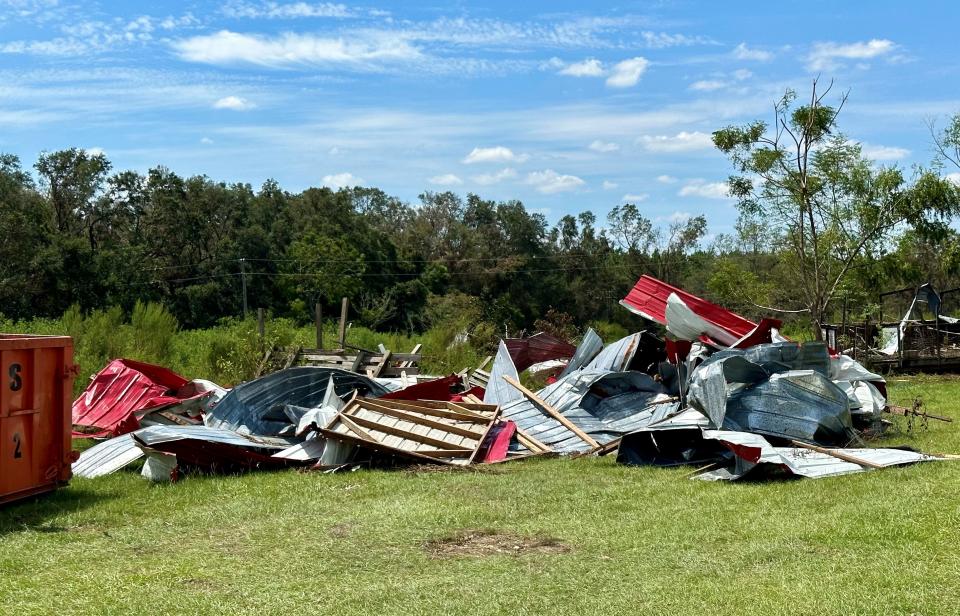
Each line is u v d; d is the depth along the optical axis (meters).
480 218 91.56
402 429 12.29
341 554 7.25
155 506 9.30
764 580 6.29
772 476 10.16
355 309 66.75
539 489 9.88
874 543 7.15
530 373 21.11
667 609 5.73
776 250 27.61
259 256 66.75
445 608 5.83
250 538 7.85
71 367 9.84
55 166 63.09
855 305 27.86
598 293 82.62
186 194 67.44
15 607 5.84
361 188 100.00
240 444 11.43
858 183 24.92
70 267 53.53
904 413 13.58
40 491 9.52
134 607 5.84
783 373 12.11
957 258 25.70
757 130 24.92
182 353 23.05
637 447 11.72
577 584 6.33
